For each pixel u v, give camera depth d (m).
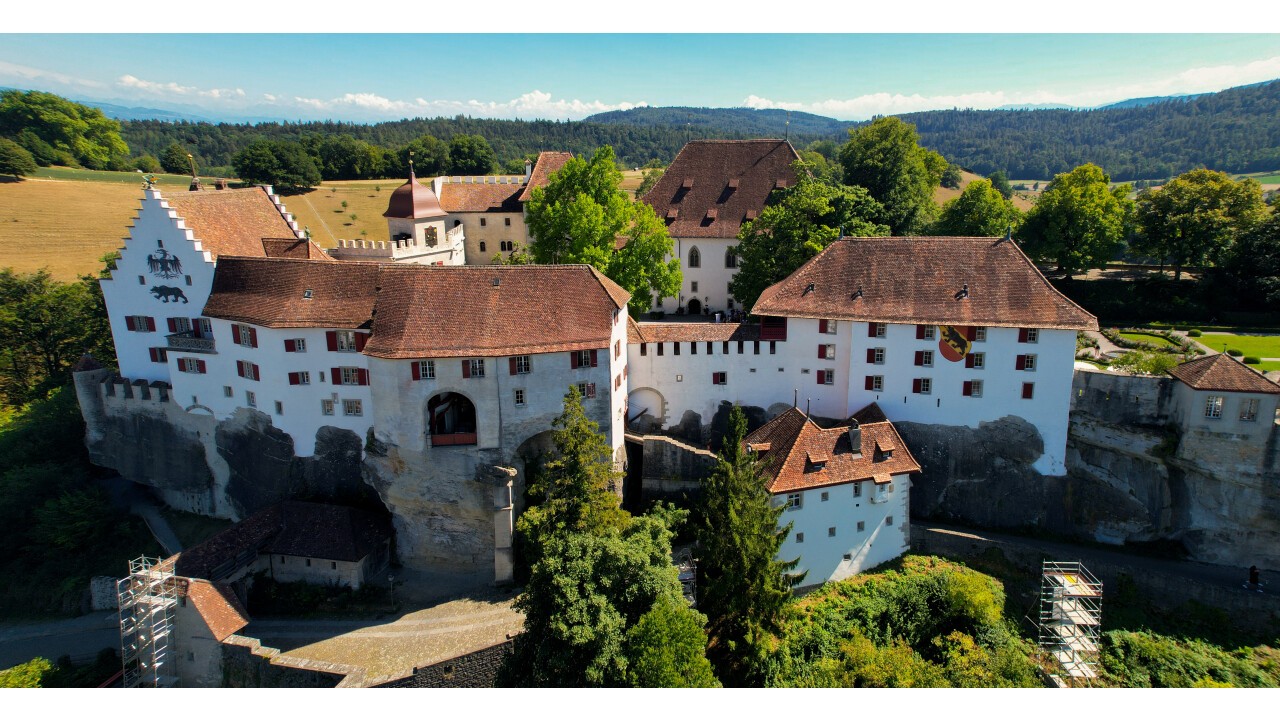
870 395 56.19
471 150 172.62
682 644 33.91
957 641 46.09
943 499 56.03
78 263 100.56
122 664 47.62
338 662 44.12
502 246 88.56
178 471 60.34
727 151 85.38
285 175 146.12
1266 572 51.22
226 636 44.06
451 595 49.84
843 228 65.62
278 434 54.44
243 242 61.47
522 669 38.97
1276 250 73.62
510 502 49.66
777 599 42.00
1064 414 52.56
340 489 54.59
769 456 50.31
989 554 51.81
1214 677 45.00
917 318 53.28
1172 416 52.34
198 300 57.28
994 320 51.72
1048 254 81.62
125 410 61.12
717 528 43.41
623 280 65.31
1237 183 80.00
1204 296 77.75
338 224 130.75
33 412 69.88
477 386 48.41
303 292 52.41
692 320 79.12
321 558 50.34
